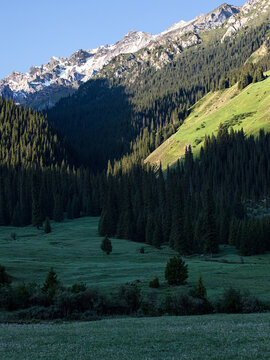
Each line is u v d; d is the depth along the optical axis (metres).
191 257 104.19
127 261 86.81
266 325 28.03
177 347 21.19
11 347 22.59
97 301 44.94
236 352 19.31
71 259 87.25
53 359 19.19
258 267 71.44
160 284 56.69
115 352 20.42
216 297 46.66
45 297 46.41
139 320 34.75
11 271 64.31
